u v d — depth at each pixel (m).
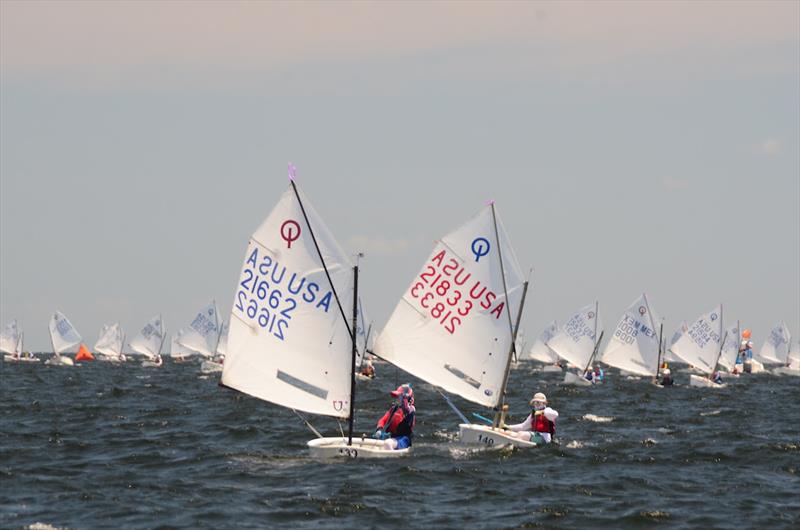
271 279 127.62
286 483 114.62
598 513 102.38
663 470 129.38
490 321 147.25
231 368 128.38
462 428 147.25
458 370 148.00
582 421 198.38
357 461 128.75
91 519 97.19
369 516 99.25
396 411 139.12
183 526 94.50
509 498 109.00
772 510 105.81
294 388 127.62
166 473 122.12
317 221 126.75
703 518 101.31
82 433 164.38
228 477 118.62
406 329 149.00
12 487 112.31
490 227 147.00
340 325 127.38
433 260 148.38
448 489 113.06
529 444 144.38
